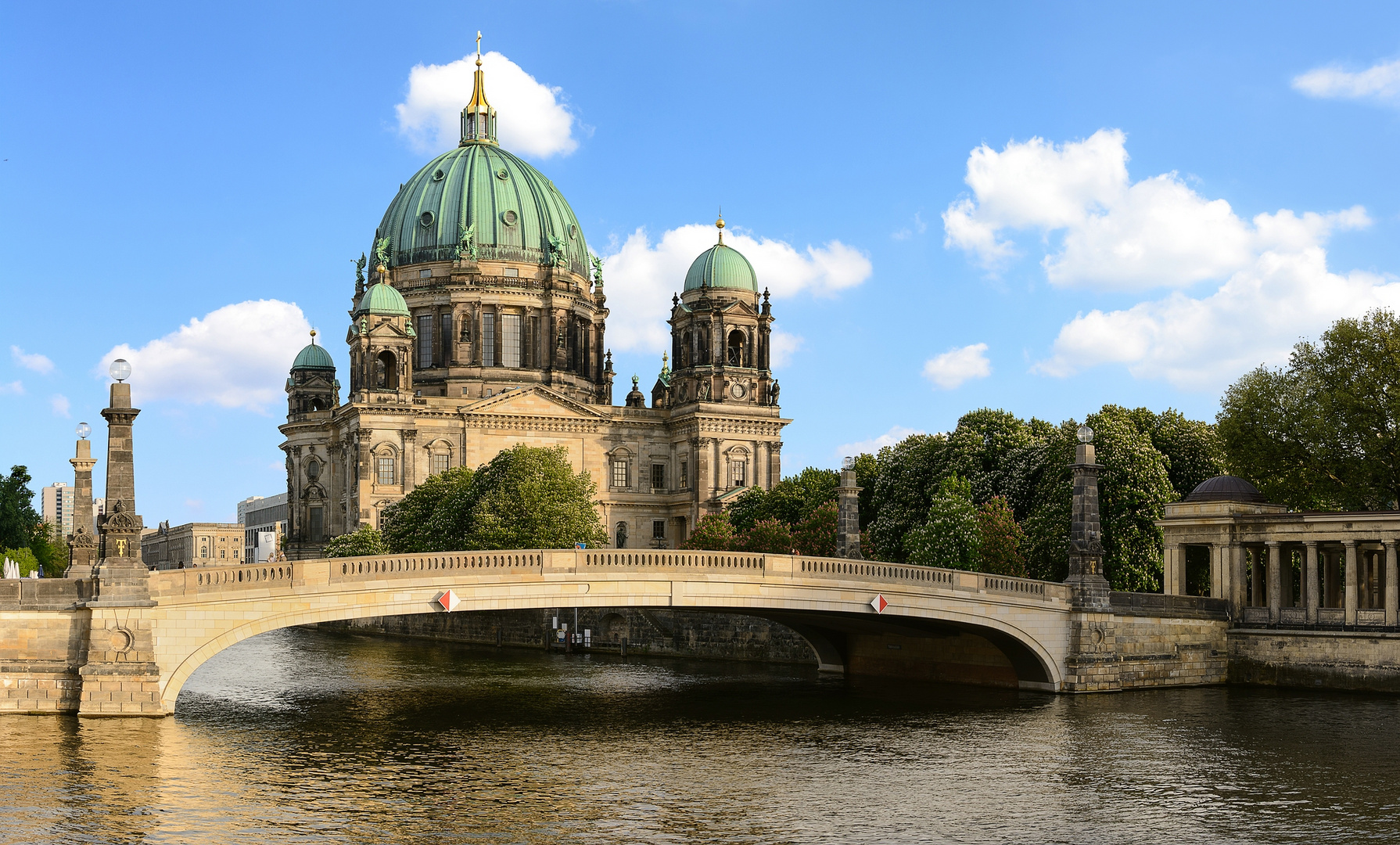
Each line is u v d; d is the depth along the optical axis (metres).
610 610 126.75
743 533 137.62
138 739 57.47
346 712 74.06
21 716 61.22
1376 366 93.12
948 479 104.06
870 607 74.50
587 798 50.66
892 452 128.25
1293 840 45.84
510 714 73.69
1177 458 107.38
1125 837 46.09
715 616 116.62
